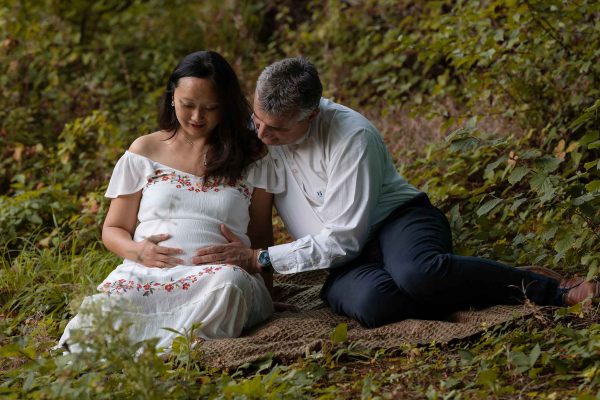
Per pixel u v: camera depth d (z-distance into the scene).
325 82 9.66
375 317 5.21
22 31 10.13
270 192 5.62
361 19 10.20
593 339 4.41
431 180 6.82
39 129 9.37
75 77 10.26
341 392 4.27
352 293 5.31
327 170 5.40
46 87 10.09
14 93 9.55
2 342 5.22
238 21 10.59
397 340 4.90
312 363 4.57
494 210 6.11
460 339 4.81
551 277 5.33
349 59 9.74
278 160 5.61
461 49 7.32
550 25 7.07
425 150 7.50
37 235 7.15
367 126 5.41
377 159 5.38
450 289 5.13
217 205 5.43
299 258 5.30
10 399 4.18
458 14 7.63
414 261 5.17
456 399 4.05
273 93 5.04
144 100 9.62
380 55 9.78
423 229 5.37
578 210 5.54
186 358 4.61
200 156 5.52
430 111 7.98
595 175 6.59
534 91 7.36
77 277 6.32
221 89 5.25
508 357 4.32
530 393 4.12
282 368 4.49
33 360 4.31
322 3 11.05
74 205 7.59
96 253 6.75
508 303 5.20
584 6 6.94
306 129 5.33
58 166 8.56
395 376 4.38
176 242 5.33
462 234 6.24
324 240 5.29
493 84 7.59
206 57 5.25
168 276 5.14
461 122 7.91
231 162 5.46
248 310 5.22
